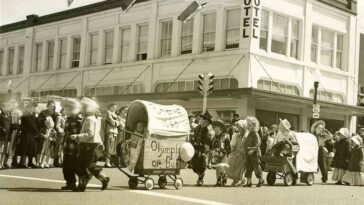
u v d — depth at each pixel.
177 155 12.77
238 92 25.73
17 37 42.56
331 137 21.30
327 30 33.09
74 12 37.97
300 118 30.83
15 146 16.94
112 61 35.41
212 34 29.75
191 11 26.58
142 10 33.47
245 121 15.17
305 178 16.81
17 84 42.19
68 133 11.13
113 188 12.18
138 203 9.77
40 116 16.94
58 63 39.41
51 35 39.81
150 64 32.50
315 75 25.42
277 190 14.20
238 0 28.20
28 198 9.52
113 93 34.91
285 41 30.14
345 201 12.38
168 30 32.16
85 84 36.91
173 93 28.61
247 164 14.90
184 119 13.01
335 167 18.44
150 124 12.19
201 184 14.16
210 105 29.05
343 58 34.09
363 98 36.75
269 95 26.09
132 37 34.00
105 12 35.81
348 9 33.94
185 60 30.56
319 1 31.92
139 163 12.23
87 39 37.12
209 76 22.47
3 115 15.76
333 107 29.89
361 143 18.41
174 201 10.41
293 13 30.38
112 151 17.59
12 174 14.09
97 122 11.13
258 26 27.88
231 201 11.02
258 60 27.97
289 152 16.20
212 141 14.32
